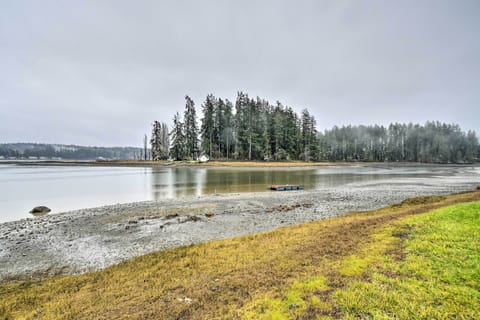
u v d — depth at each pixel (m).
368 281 4.23
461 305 3.41
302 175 36.03
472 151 96.19
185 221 11.42
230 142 61.59
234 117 62.09
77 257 7.54
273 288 4.30
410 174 39.16
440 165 73.75
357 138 98.69
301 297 3.92
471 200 12.39
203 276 5.15
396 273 4.45
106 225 10.97
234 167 50.94
